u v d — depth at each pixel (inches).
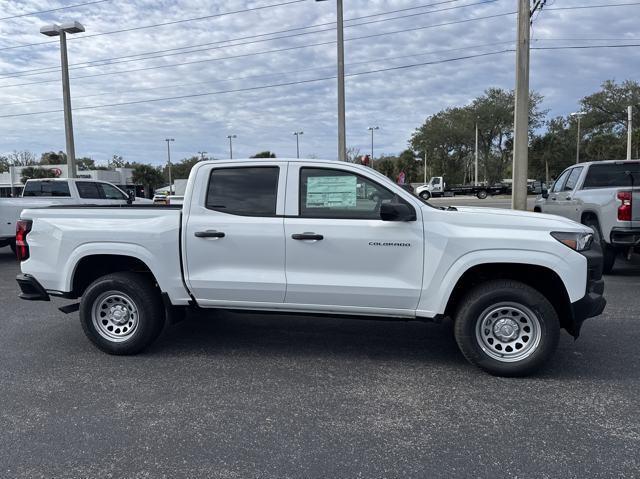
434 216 175.9
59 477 116.0
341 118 785.6
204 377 175.9
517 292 168.9
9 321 249.9
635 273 361.1
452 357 194.9
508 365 171.0
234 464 121.1
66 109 863.1
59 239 198.2
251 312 194.5
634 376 173.5
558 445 128.2
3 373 180.2
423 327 236.2
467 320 173.0
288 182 186.1
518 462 120.6
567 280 165.6
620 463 119.6
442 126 2689.5
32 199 480.1
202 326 238.1
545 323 167.6
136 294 193.6
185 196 192.9
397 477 115.3
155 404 154.3
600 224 333.7
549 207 440.8
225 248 187.0
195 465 120.6
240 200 189.2
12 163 3412.9
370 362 190.1
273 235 183.3
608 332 221.8
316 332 228.5
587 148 2598.4
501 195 2009.1
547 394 159.5
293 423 141.6
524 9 559.2
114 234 193.5
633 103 2394.2
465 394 160.1
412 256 175.3
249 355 198.4
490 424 139.9
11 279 370.3
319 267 181.9
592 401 153.9
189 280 190.4
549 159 2603.3
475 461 121.3
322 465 120.3
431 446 128.5
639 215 313.1
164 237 190.2
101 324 199.2
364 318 185.5
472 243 170.2
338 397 158.7
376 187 181.3
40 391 164.2
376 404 153.3
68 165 871.7
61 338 221.5
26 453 126.3
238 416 146.0
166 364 188.9
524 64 566.6
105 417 145.7
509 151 2635.3
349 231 178.7
